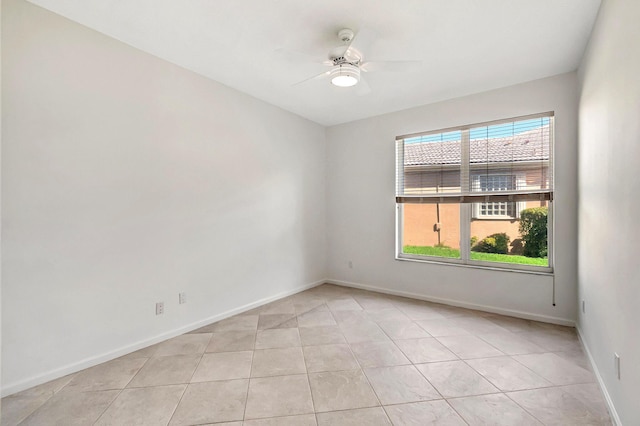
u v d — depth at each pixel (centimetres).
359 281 458
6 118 193
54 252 214
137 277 260
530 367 229
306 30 232
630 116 149
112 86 244
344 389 203
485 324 313
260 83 332
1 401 188
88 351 230
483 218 365
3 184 192
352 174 463
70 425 169
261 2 201
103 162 239
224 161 335
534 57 272
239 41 249
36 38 205
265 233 386
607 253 189
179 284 292
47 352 211
